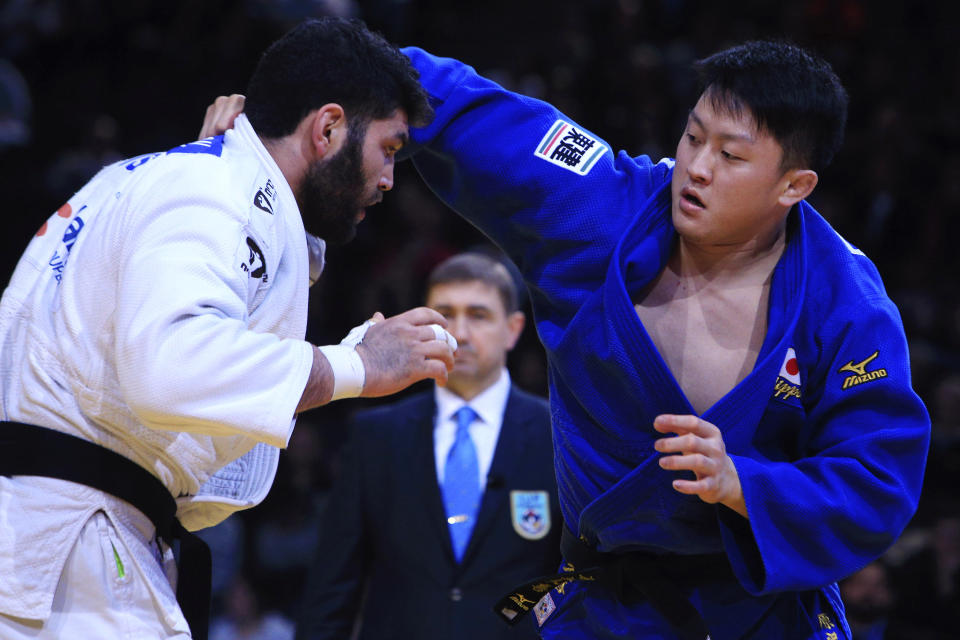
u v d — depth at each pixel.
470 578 11.65
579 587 8.03
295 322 7.90
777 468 7.06
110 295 7.22
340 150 7.85
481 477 12.08
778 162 7.12
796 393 7.42
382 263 28.06
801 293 7.33
